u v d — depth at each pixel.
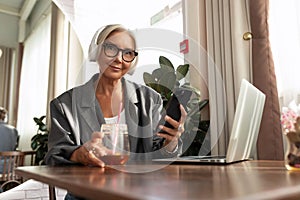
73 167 0.79
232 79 1.51
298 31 1.29
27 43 5.05
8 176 2.82
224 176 0.59
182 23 2.03
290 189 0.39
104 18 2.65
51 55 3.54
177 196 0.34
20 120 4.87
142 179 0.53
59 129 0.92
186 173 0.65
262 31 1.36
